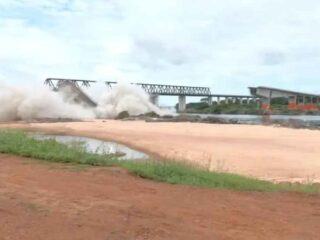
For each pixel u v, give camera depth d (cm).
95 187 1023
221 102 13938
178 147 2578
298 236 793
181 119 5703
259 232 798
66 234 699
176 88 12181
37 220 752
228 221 848
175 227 775
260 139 3161
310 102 13450
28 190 944
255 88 13762
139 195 983
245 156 2281
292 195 1160
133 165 1345
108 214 810
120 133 3428
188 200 984
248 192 1166
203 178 1287
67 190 968
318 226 864
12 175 1103
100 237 695
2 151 1491
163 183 1181
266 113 11369
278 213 944
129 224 763
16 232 693
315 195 1173
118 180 1136
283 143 2925
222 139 3102
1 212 781
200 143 2808
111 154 1805
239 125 4744
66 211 810
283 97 13562
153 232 735
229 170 1841
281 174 1822
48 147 1541
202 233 758
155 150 2445
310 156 2334
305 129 4269
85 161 1382
